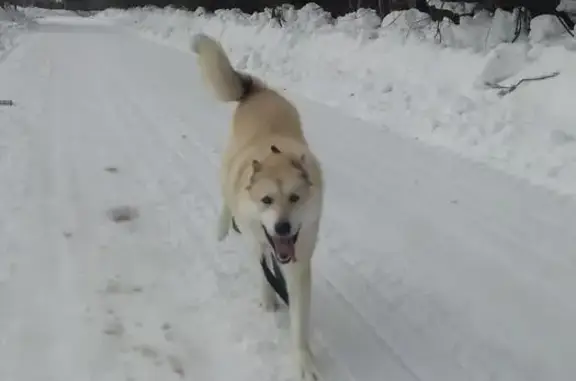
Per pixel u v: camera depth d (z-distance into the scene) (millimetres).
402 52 6848
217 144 5090
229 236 3586
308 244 2811
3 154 4758
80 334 2896
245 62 9273
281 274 2951
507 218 3705
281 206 2744
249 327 2951
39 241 3518
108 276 3244
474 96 5375
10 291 3127
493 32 6438
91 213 3822
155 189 4148
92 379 2699
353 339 2918
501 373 2738
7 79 8445
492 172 4270
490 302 3088
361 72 7039
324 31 9078
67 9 43469
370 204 3932
